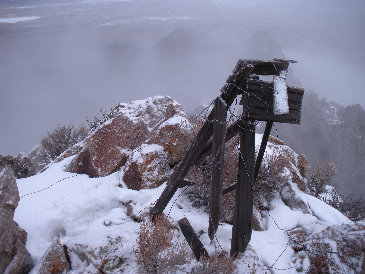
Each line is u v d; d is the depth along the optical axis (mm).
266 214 6613
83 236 5301
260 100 4262
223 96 4422
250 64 4070
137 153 7270
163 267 4625
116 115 8859
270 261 5250
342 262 5086
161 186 6844
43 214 6203
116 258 4801
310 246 5574
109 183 6895
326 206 7234
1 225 4480
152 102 10711
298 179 8195
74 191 6938
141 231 5094
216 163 4578
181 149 7488
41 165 11961
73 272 4715
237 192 4746
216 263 4625
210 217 4898
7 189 4859
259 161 5363
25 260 4938
